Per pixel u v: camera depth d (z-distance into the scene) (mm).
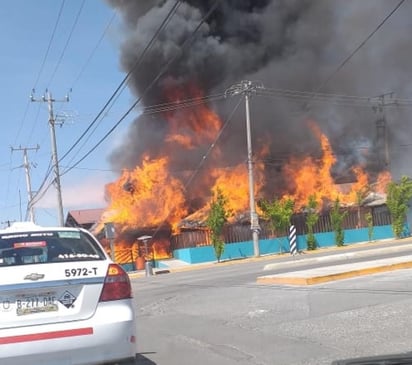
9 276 4938
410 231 43656
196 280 19688
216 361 7012
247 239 40281
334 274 14086
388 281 12516
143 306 13555
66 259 5367
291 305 10609
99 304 5109
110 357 5012
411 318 8305
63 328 4895
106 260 5484
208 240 41156
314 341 7523
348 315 9000
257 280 15867
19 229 5816
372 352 6695
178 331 9391
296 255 33062
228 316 10266
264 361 6762
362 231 42094
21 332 4797
